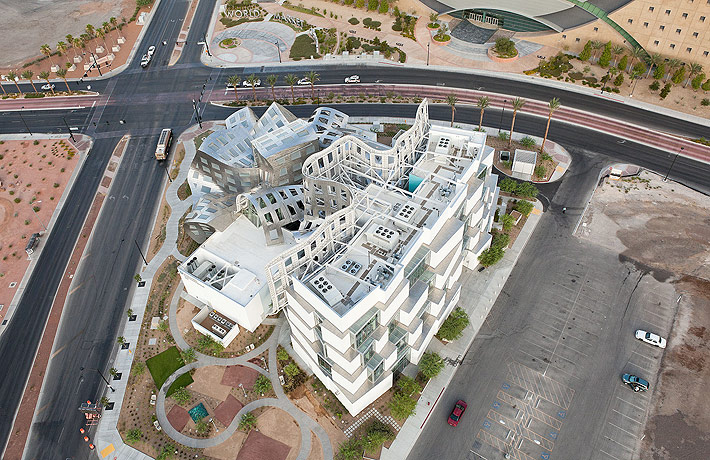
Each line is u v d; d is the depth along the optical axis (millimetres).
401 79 158375
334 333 73750
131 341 95562
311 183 93500
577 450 78562
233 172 106875
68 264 110562
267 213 96500
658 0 140875
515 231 111812
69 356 94062
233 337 94688
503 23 174625
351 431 81438
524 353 90938
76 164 135500
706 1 134125
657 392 84812
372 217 86625
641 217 113688
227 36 185000
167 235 114812
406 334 81812
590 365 88812
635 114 140500
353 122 143375
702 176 123000
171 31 189625
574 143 133625
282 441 80625
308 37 180750
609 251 107000
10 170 134500
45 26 195750
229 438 81250
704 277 101000
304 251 86938
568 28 160625
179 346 93938
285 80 161625
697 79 142625
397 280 77312
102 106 155375
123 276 107188
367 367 78688
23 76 163000
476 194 94250
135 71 169875
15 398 88688
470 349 91875
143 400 86875
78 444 82375
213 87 160875
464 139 100875
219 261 98188
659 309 96250
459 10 177500
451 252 88750
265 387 86375
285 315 97562
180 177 129500
